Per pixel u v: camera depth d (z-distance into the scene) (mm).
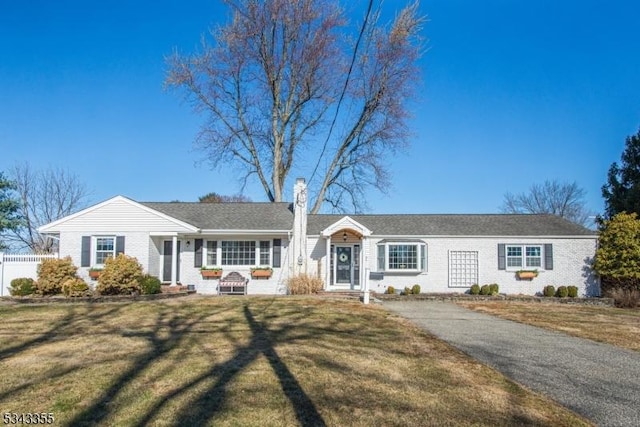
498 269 23062
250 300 17500
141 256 21516
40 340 10070
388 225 24266
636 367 8500
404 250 23156
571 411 6039
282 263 23094
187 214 24438
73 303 16844
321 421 5434
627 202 27969
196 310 14688
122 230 21656
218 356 8375
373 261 23125
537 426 5461
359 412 5746
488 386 6996
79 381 6836
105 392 6348
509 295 21875
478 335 11602
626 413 6020
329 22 28156
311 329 11469
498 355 9281
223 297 18906
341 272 23219
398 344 10008
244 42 28578
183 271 22969
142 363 7863
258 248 23172
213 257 23156
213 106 29938
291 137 30656
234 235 23141
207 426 5223
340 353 8836
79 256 21500
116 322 12445
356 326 12242
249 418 5465
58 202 37969
